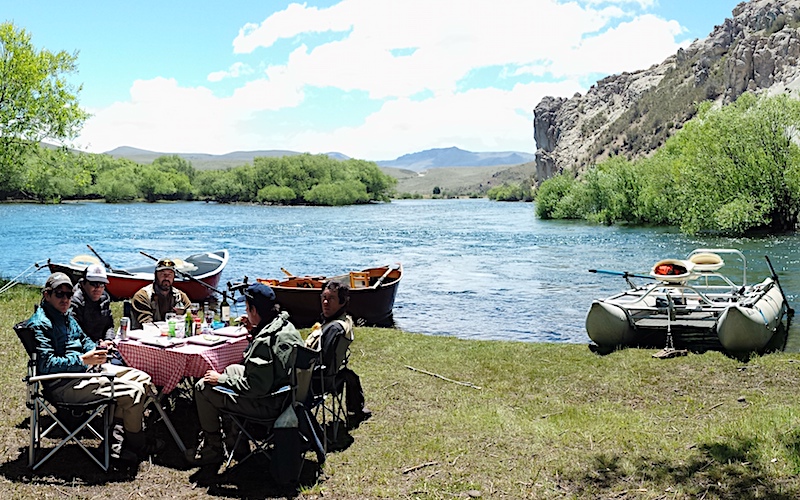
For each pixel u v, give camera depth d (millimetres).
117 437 5539
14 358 8414
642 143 110938
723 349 9375
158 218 62844
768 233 34656
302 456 5113
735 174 34250
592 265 25141
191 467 5293
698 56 131250
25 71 19250
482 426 6207
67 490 4777
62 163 21797
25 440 5691
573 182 62781
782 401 6973
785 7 113125
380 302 14375
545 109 168500
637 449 5504
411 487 4910
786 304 12039
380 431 6160
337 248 33969
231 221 59812
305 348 5102
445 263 26656
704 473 4965
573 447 5621
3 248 32844
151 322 6719
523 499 4703
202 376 5406
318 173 126062
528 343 10281
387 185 141125
